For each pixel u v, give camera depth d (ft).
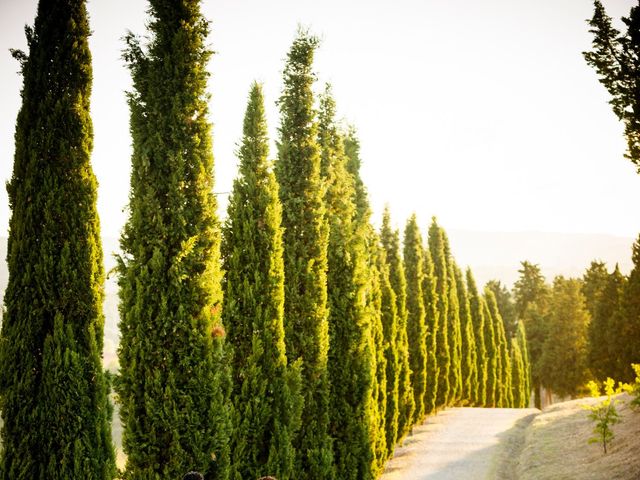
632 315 139.74
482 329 148.97
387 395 72.49
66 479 29.91
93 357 32.01
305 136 49.49
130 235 33.14
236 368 39.27
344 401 50.75
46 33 33.58
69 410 30.53
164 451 31.14
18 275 31.35
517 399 176.65
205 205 34.35
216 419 31.89
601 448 58.80
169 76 34.53
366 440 51.01
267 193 42.14
